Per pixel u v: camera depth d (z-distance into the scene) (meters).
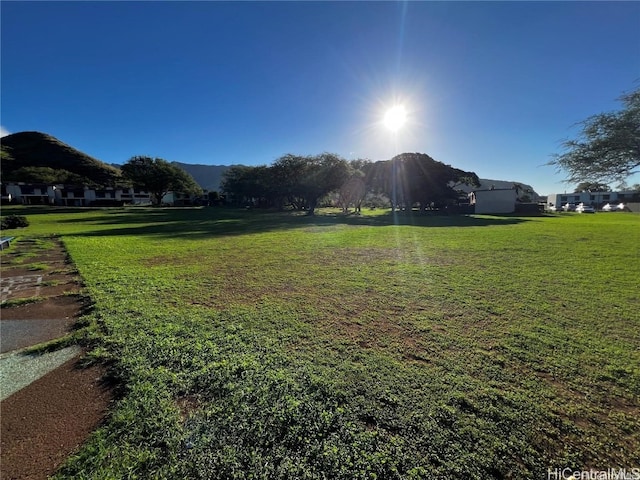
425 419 2.15
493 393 2.45
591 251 8.80
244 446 1.94
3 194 55.69
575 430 2.07
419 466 1.78
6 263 8.00
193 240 12.02
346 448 1.91
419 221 21.91
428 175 32.25
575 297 4.82
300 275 6.43
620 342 3.32
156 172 58.88
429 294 5.08
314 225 18.88
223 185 60.28
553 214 32.94
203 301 4.79
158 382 2.62
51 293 5.37
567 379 2.65
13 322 4.11
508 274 6.30
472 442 1.96
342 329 3.73
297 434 2.03
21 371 2.92
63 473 1.80
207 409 2.29
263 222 21.52
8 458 1.92
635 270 6.54
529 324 3.82
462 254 8.58
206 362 2.95
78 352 3.27
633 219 23.75
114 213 34.31
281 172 31.98
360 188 33.59
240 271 6.80
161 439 2.01
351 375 2.71
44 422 2.23
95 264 7.55
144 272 6.70
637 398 2.41
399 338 3.47
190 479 1.72
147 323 3.90
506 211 36.16
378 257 8.34
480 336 3.50
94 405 2.41
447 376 2.69
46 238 13.16
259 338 3.47
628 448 1.93
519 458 1.85
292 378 2.66
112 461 1.85
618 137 8.91
